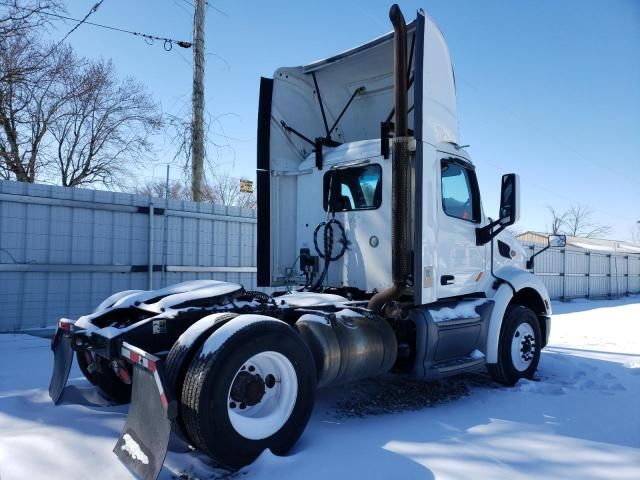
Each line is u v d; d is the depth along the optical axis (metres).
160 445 2.97
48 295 8.13
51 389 4.70
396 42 4.83
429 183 4.91
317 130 6.54
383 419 4.39
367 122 6.63
